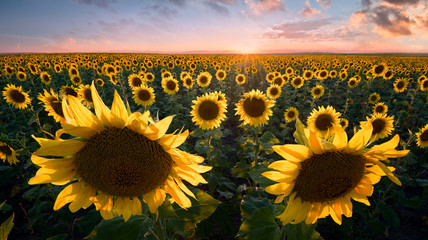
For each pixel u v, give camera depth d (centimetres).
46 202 369
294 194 170
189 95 1286
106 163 143
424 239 396
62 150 140
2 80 1766
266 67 2620
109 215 159
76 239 389
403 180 455
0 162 635
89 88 665
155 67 2698
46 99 405
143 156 146
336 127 145
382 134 584
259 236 199
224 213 387
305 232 173
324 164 153
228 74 2245
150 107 970
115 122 144
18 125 864
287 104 1246
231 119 1085
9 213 455
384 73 1382
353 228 412
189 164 147
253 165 471
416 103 1221
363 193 171
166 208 164
